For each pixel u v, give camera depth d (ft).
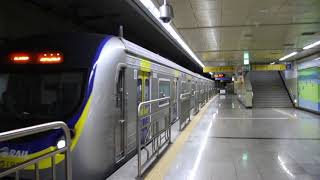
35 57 15.93
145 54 23.21
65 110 14.69
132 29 35.45
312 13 24.88
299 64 62.18
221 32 33.19
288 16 25.98
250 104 64.13
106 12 27.17
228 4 22.12
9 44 16.90
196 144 24.76
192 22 28.12
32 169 13.20
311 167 17.93
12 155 13.41
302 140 26.68
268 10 23.89
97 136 15.15
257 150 22.59
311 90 53.57
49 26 26.25
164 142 23.53
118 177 16.20
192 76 55.52
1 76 15.96
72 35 16.78
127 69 19.03
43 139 13.32
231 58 65.16
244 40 39.32
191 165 18.40
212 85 128.16
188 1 21.31
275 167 17.97
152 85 25.32
